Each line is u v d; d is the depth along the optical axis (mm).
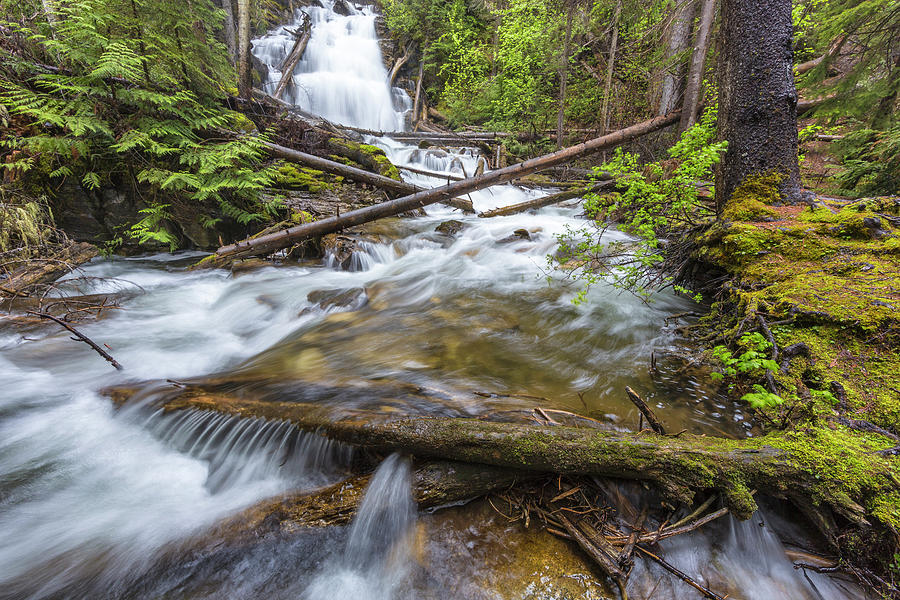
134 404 3182
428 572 1971
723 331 3592
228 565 2049
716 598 1782
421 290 5734
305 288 5957
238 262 7043
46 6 6445
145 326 4941
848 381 2410
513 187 12141
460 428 2271
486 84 16703
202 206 7324
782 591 1833
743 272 3902
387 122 19141
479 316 4801
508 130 15766
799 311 2986
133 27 6156
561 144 12969
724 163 5082
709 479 1921
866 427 2092
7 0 6617
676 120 8406
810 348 2727
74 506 2457
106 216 6746
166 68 6953
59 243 6133
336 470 2553
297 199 8367
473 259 6828
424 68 20562
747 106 4750
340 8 24703
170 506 2451
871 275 3260
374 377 3436
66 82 5895
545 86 14914
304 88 17188
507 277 6020
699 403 2920
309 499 2316
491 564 1954
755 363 2393
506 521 2146
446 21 19953
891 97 6309
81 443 2963
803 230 3988
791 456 1917
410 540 2113
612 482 2166
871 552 1722
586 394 3104
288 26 21203
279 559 2078
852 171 6289
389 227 8352
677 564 1935
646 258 4691
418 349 4039
